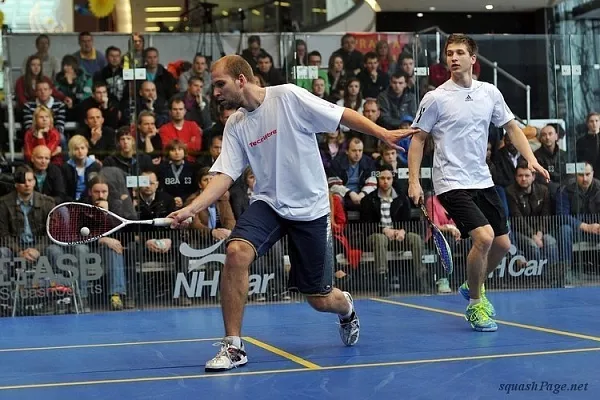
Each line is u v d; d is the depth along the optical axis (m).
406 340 4.94
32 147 7.46
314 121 4.32
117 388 3.78
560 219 8.20
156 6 10.28
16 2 9.26
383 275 7.84
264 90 4.36
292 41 7.89
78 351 4.94
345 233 7.79
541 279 8.16
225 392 3.60
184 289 7.52
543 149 8.17
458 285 7.99
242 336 5.34
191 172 7.69
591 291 7.83
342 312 4.69
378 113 7.99
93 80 7.60
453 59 5.36
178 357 4.62
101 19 9.83
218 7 10.70
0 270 7.21
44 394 3.70
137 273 7.44
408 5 13.09
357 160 7.81
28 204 7.35
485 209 5.45
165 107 7.67
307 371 4.03
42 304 7.26
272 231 4.37
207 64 7.75
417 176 5.38
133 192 7.58
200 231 7.55
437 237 5.15
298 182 4.36
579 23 8.66
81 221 4.30
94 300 7.35
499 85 8.22
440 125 5.39
